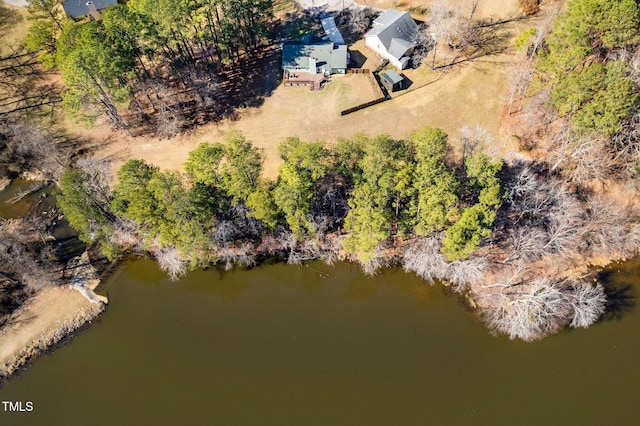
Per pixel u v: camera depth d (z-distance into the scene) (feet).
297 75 334.44
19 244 270.87
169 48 312.50
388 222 237.45
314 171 236.02
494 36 344.69
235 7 311.68
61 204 238.48
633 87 237.04
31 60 353.72
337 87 329.72
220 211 254.68
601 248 255.70
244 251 270.46
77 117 308.60
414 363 232.12
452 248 225.35
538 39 283.18
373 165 226.58
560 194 248.93
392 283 259.60
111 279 268.41
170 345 245.45
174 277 267.18
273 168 295.07
